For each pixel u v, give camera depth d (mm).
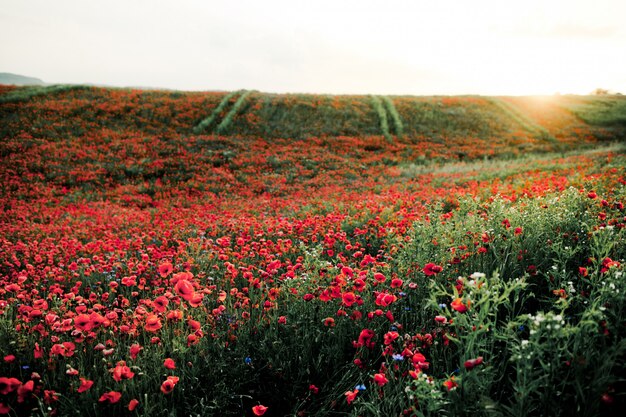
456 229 4305
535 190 7855
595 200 4918
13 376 2807
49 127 27125
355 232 6266
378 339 2887
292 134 32062
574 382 1664
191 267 5453
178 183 20281
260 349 2920
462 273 3559
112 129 28484
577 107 44656
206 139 28406
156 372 2688
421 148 30438
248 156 25656
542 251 3590
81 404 2461
